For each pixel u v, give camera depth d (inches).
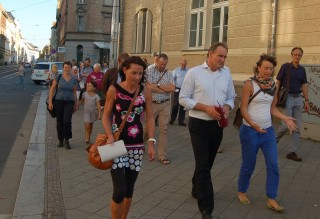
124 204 162.2
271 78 198.4
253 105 194.7
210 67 187.8
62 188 225.0
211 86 186.7
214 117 178.1
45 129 419.8
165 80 282.7
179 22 629.9
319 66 360.5
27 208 195.0
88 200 206.4
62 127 328.5
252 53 470.3
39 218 183.5
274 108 201.6
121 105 155.8
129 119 156.3
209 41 574.2
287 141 363.6
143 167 269.7
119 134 155.5
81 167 269.9
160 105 280.5
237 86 487.2
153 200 206.4
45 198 209.3
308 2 402.3
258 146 197.9
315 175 257.4
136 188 225.1
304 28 406.9
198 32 595.2
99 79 392.5
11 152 324.2
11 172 267.3
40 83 1298.0
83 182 236.2
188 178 246.2
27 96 842.8
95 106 335.6
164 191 220.7
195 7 606.5
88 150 156.5
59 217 185.2
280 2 434.0
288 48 425.1
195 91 188.7
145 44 770.8
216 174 255.6
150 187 227.3
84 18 2155.5
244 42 482.9
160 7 690.8
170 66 656.4
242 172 203.0
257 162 285.3
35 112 576.1
